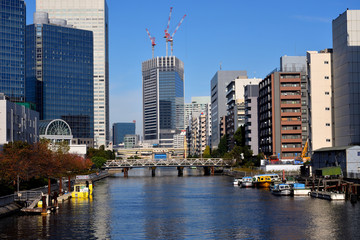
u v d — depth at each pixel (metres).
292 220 84.25
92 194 136.12
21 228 79.69
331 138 166.88
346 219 83.75
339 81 160.88
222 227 79.44
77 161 167.75
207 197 123.62
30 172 112.19
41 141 164.62
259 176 152.88
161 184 175.50
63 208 104.25
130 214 94.81
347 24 154.38
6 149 121.19
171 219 88.31
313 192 119.56
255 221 84.31
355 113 153.88
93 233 75.75
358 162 128.25
